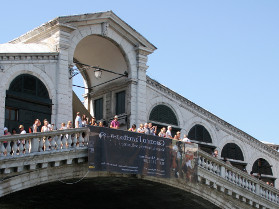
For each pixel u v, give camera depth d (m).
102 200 25.61
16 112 21.44
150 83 26.47
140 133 21.52
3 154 18.12
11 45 23.00
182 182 23.34
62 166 19.77
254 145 30.92
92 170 19.89
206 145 28.55
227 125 29.77
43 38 23.72
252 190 25.97
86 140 20.19
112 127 21.64
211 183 24.14
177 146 22.64
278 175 31.86
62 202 24.98
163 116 27.02
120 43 25.03
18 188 18.59
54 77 22.50
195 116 28.48
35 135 18.73
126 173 20.95
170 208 26.97
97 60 26.75
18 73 21.44
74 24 23.31
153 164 21.72
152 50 26.03
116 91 26.31
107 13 24.20
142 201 25.89
